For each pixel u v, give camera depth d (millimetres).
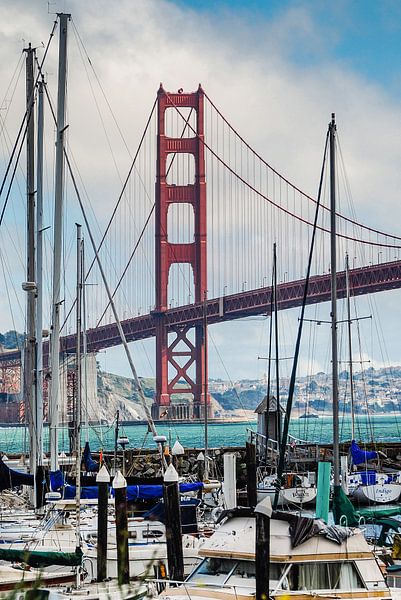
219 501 81688
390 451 142250
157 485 69375
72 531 60625
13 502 82688
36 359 89750
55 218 86812
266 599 42344
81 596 45469
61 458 101125
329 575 46000
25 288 84812
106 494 52500
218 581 46188
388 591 45969
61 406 148750
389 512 69438
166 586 49375
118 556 50375
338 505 67250
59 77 89562
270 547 46188
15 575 48594
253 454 77438
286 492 93625
